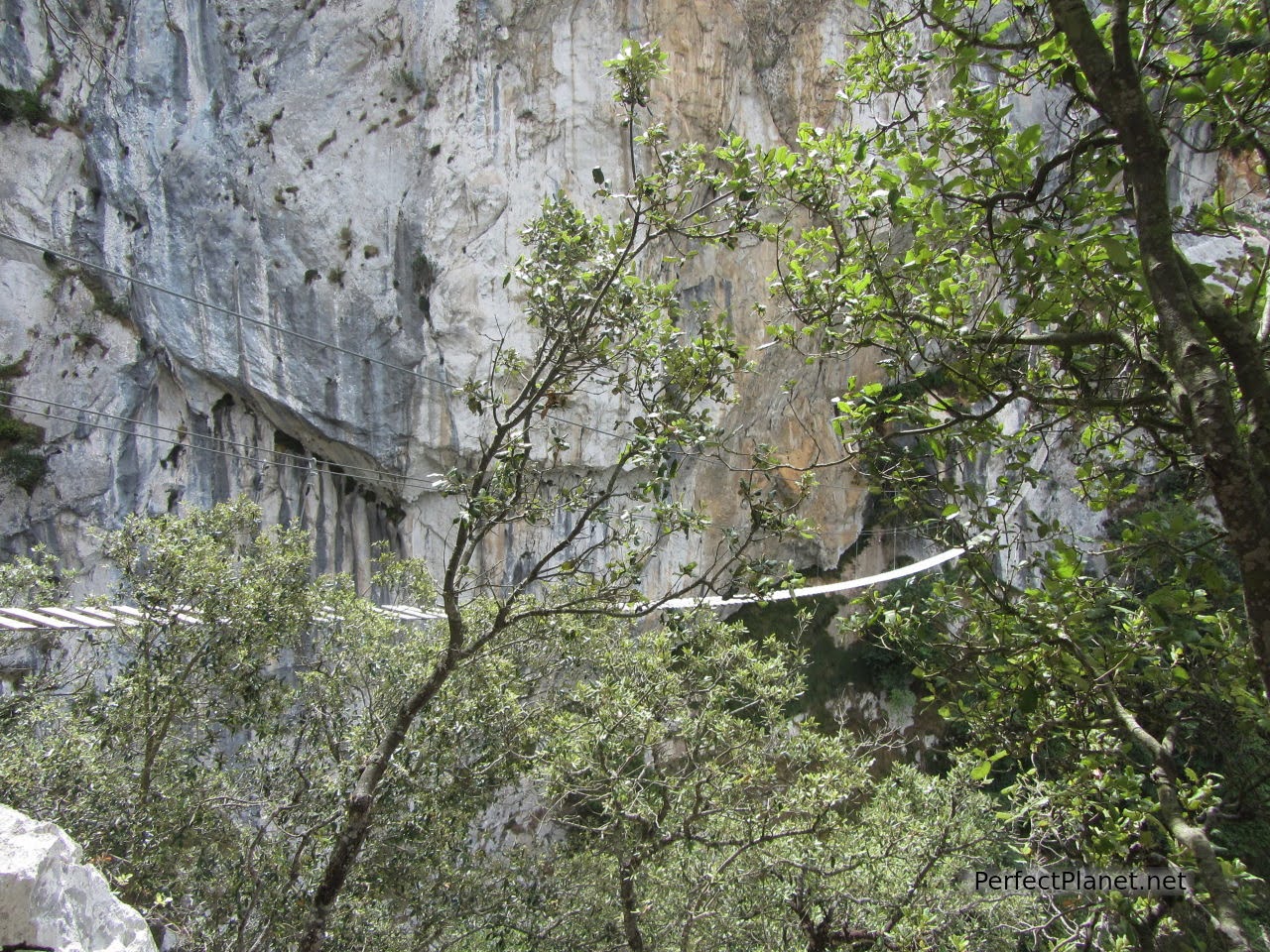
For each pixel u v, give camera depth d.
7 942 2.84
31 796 8.10
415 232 20.02
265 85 20.00
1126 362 5.48
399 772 8.55
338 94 20.38
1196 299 3.64
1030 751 5.43
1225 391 3.29
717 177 6.66
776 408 22.61
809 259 6.07
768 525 7.25
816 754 10.04
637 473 20.22
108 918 3.41
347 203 20.05
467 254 19.88
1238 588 4.38
